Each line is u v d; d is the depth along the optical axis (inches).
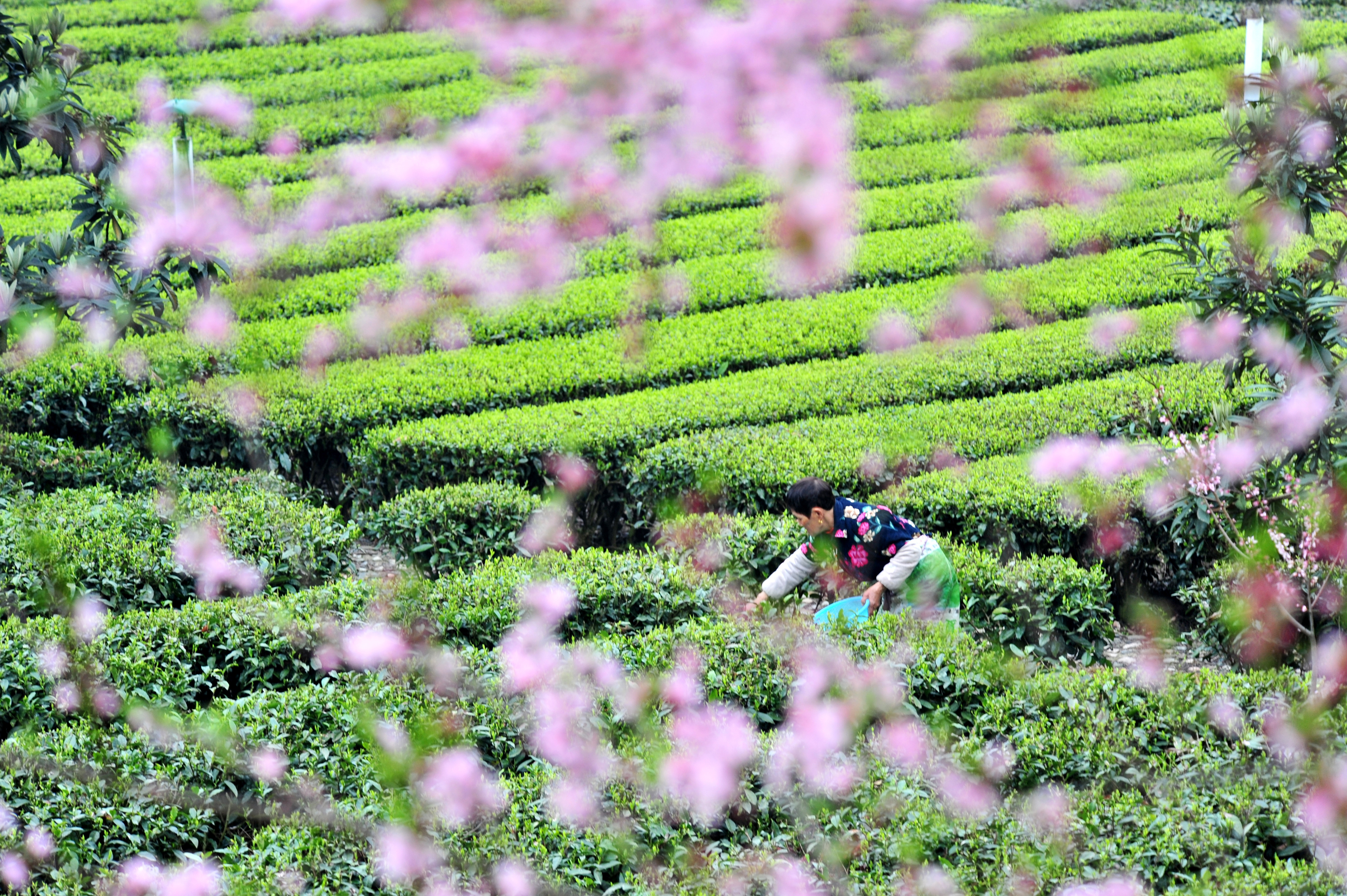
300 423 1216.2
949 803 609.3
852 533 807.7
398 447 1167.6
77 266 970.1
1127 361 1270.9
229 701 700.7
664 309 1432.1
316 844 589.9
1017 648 863.7
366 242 1552.7
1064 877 548.4
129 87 2123.5
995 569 896.9
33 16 2283.5
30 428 1250.0
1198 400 1125.1
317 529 1002.7
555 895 571.8
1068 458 873.5
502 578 869.8
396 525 1057.5
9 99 975.6
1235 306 838.5
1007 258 1494.8
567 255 1544.0
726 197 1737.2
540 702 663.1
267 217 1075.3
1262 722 646.5
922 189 1712.6
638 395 1257.4
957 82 379.6
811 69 335.9
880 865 575.5
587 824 601.0
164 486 1104.2
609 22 334.0
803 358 1357.0
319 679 810.2
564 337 1398.9
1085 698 695.7
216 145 1882.4
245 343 1289.4
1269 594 798.5
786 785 628.1
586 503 1163.9
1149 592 1003.9
